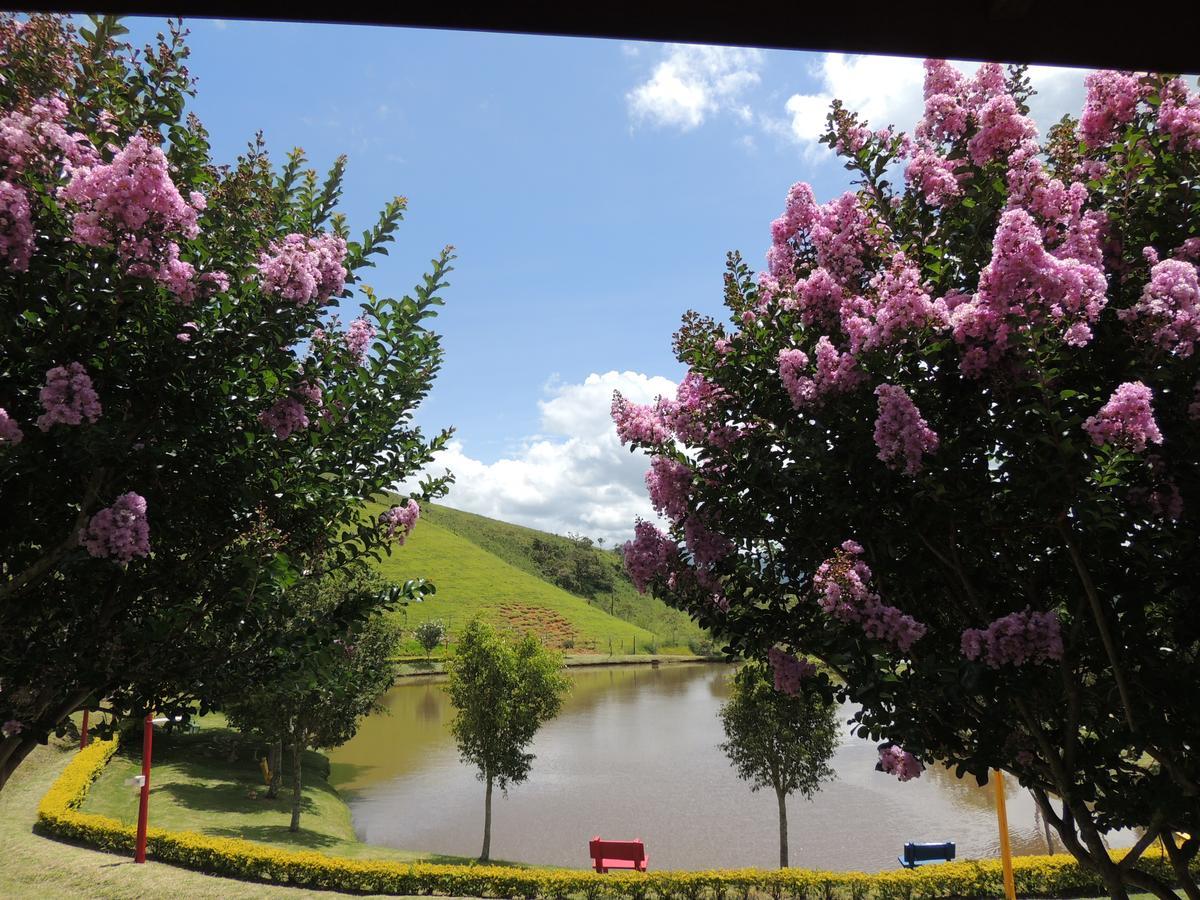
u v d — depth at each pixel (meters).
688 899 11.61
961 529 3.42
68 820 12.89
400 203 4.68
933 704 3.32
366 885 11.62
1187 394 2.93
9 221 3.10
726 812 19.84
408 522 5.43
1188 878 3.32
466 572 92.38
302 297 3.98
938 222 4.00
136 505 3.47
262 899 10.68
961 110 3.96
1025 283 2.90
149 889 10.69
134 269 3.48
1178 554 3.07
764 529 4.04
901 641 3.13
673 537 4.50
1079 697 3.34
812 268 4.27
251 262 4.45
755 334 3.96
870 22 1.22
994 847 16.14
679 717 39.09
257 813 16.31
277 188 4.90
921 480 3.12
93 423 3.33
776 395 3.91
